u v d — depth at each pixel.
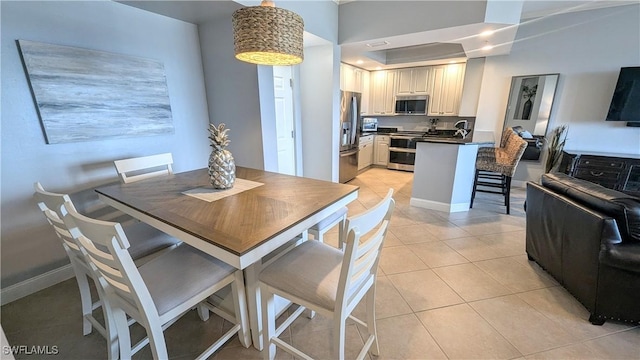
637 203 1.45
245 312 1.43
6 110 1.77
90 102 2.13
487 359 1.41
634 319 1.51
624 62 3.56
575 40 3.78
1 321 1.70
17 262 1.91
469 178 3.40
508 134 3.86
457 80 5.01
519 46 4.15
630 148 3.70
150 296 1.04
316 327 1.64
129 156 2.46
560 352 1.45
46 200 1.26
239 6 2.36
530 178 4.38
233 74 2.81
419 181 3.57
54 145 2.00
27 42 1.79
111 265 0.99
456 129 5.25
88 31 2.10
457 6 2.86
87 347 1.51
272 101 2.92
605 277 1.52
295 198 1.56
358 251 1.01
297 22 1.51
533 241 2.21
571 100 3.94
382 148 5.97
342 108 4.46
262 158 2.91
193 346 1.50
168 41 2.65
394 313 1.74
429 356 1.44
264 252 1.08
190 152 2.99
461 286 1.99
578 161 3.68
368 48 3.97
